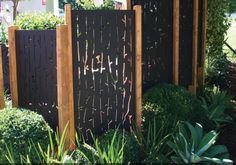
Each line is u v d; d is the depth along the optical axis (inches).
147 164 144.2
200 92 242.8
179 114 180.4
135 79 168.7
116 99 167.6
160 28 213.6
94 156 140.8
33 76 171.9
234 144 179.5
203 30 253.9
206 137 154.4
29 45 170.6
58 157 136.8
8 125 145.0
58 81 153.9
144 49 208.8
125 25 164.4
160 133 162.7
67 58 154.3
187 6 227.0
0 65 173.8
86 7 287.3
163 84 205.3
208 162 146.3
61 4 446.9
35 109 173.9
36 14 271.3
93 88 162.7
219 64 311.0
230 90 286.8
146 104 182.5
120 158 134.8
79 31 156.8
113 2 297.7
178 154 147.9
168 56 218.4
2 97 175.3
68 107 156.2
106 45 162.6
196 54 233.1
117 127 166.2
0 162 135.0
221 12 289.1
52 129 167.8
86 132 163.9
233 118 211.2
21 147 140.6
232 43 593.3
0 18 450.9
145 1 206.8
